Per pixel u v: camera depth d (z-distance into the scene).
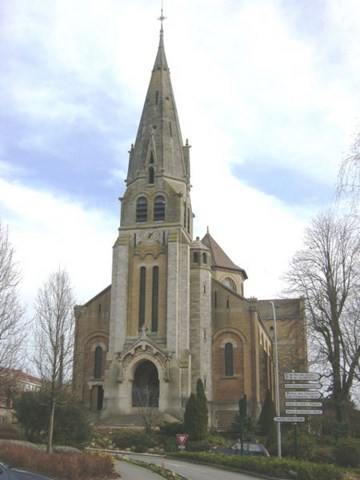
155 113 77.44
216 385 68.75
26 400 39.78
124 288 68.31
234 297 71.56
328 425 48.00
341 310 46.66
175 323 65.38
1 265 31.81
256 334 69.81
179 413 61.09
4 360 31.27
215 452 42.28
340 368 47.25
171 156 75.00
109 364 65.25
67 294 37.88
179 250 68.88
